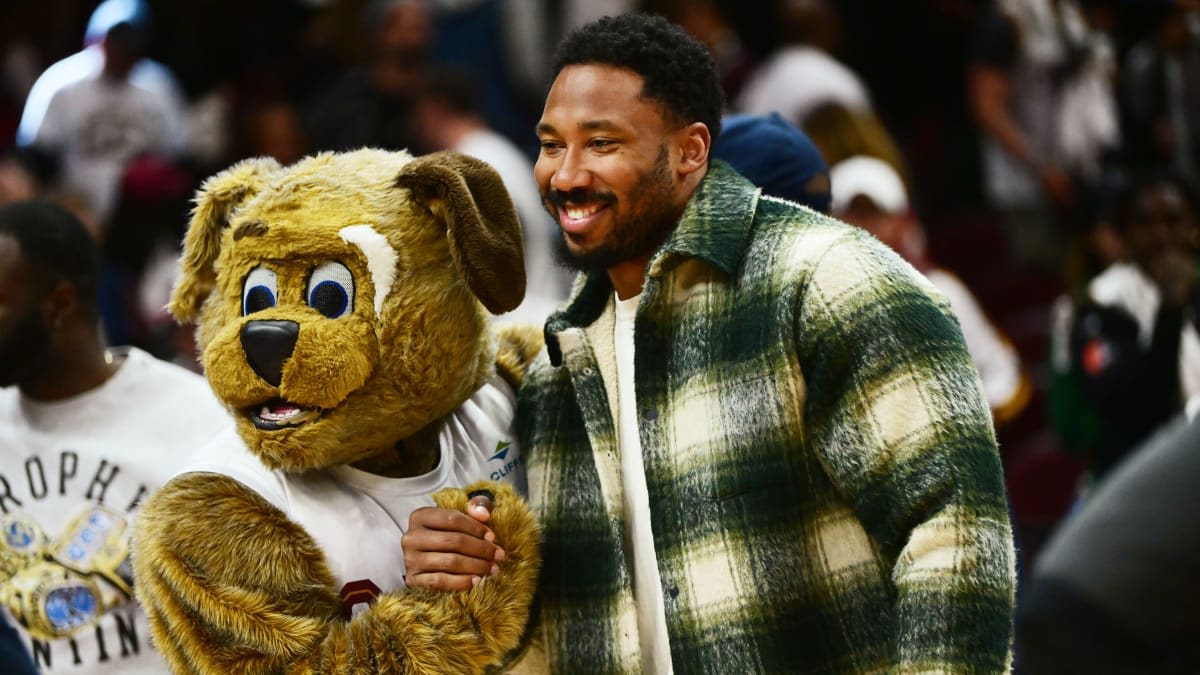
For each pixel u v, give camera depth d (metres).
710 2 19.62
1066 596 4.33
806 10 18.55
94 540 8.02
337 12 21.06
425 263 6.43
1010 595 5.81
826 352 6.07
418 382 6.36
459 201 6.34
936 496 5.82
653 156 6.36
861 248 6.21
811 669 6.11
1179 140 18.42
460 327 6.48
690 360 6.33
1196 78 18.34
